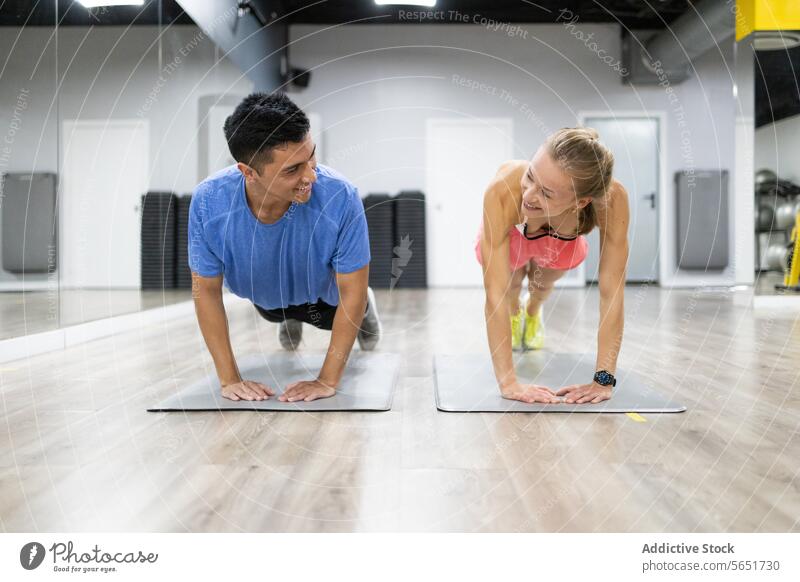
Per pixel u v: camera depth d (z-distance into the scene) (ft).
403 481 2.86
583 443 3.42
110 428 3.77
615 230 4.20
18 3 7.43
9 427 3.83
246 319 10.58
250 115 3.64
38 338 7.15
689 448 3.33
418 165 20.52
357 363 5.90
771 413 4.07
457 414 4.06
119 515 2.53
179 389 4.94
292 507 2.58
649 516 2.49
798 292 12.46
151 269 11.27
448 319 10.19
